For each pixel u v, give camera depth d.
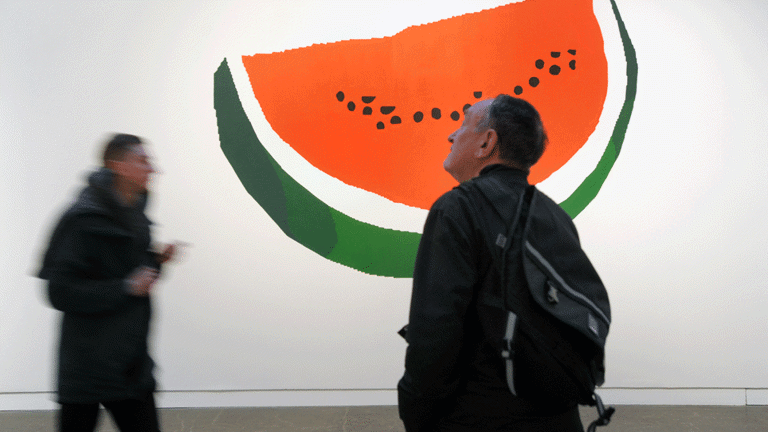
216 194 2.57
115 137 1.46
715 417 2.50
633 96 2.68
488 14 2.67
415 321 0.88
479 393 0.90
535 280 0.87
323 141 2.62
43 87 2.52
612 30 2.69
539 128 1.04
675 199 2.68
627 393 2.67
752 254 2.69
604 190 2.67
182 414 2.48
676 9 2.70
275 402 2.58
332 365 2.60
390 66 2.65
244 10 2.60
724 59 2.70
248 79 2.59
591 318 0.89
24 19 2.52
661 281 2.67
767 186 2.70
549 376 0.85
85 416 1.33
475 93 2.66
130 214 1.39
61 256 1.28
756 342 2.68
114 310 1.31
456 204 0.93
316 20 2.63
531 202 0.96
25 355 2.49
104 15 2.54
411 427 0.94
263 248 2.58
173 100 2.56
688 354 2.67
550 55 2.68
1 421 2.37
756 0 2.71
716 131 2.69
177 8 2.57
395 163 2.65
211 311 2.56
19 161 2.50
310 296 2.60
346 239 2.62
